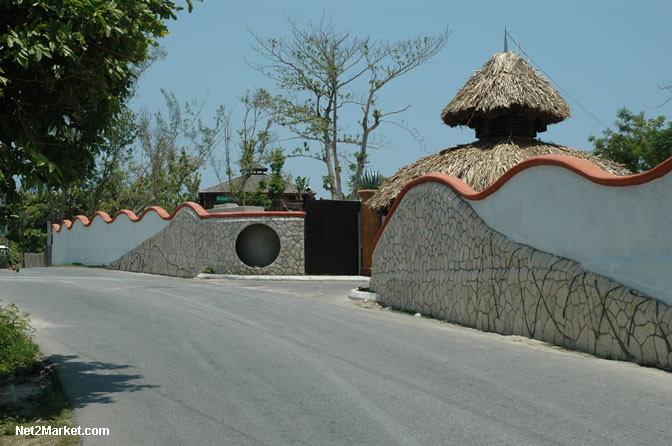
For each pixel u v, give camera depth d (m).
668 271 7.21
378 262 16.06
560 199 9.27
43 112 6.23
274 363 7.86
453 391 6.34
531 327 9.55
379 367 7.53
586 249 8.69
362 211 23.80
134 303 14.29
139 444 5.03
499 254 10.62
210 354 8.52
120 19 6.11
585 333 8.37
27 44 5.33
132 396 6.50
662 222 7.38
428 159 17.59
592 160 16.50
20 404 6.45
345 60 34.72
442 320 12.31
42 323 11.52
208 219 24.34
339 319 11.72
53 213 43.62
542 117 17.19
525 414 5.48
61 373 7.59
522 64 17.53
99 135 6.88
